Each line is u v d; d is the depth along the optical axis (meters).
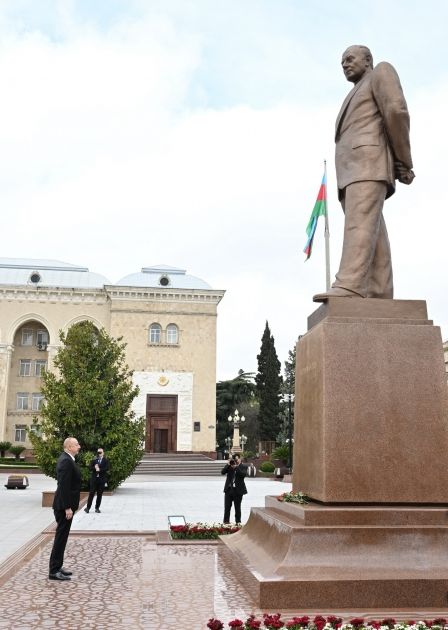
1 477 32.12
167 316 45.09
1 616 5.32
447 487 6.11
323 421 6.16
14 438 45.28
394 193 7.39
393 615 4.95
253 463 39.91
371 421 6.19
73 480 7.17
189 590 6.22
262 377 51.66
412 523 5.76
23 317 45.12
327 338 6.39
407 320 6.59
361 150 7.07
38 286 45.09
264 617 4.47
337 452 6.09
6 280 46.56
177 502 18.88
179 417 44.06
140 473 35.75
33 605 5.71
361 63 7.55
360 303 6.68
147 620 5.11
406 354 6.41
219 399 59.09
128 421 21.03
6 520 13.73
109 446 20.23
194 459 41.81
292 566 5.41
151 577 6.96
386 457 6.12
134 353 44.38
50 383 20.22
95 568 7.60
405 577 5.27
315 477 6.30
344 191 7.29
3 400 44.06
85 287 46.00
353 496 6.00
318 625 4.23
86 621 5.12
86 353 20.62
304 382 7.06
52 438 19.30
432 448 6.19
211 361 45.03
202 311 45.47
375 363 6.35
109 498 20.03
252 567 5.92
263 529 6.77
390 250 7.32
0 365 44.47
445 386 6.36
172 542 9.72
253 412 59.28
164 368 44.50
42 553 8.97
